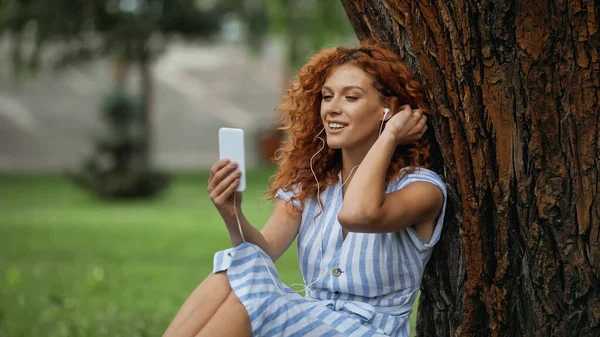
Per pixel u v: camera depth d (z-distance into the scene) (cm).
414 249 320
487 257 320
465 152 314
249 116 3198
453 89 310
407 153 326
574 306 309
